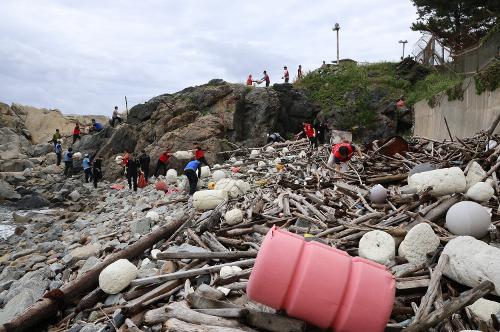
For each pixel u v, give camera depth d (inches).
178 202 545.3
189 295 207.2
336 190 400.5
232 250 308.5
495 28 666.8
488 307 185.5
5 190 900.6
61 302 260.2
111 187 911.7
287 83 1262.3
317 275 165.6
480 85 627.8
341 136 1120.8
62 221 658.2
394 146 525.7
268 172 633.0
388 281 166.4
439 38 1111.6
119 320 222.5
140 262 321.4
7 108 1594.5
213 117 1030.4
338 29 1561.3
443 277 213.0
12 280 354.3
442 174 300.7
